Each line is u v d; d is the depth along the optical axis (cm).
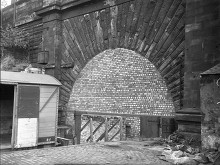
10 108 1305
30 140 988
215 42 730
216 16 734
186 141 723
